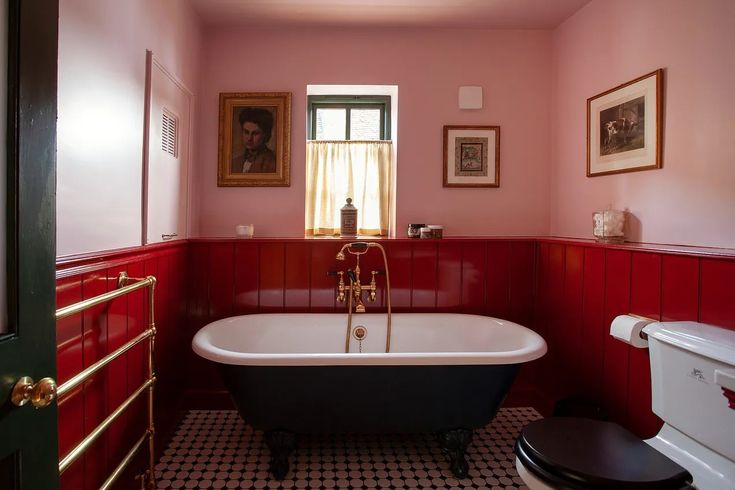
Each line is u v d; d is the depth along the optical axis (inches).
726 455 44.9
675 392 51.7
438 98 104.0
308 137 113.3
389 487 67.7
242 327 87.7
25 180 26.8
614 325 64.0
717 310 53.2
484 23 101.3
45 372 29.0
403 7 93.3
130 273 63.7
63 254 47.4
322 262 96.8
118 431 60.9
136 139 66.3
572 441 50.7
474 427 73.2
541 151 106.0
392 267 97.7
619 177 81.1
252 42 101.8
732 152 58.6
